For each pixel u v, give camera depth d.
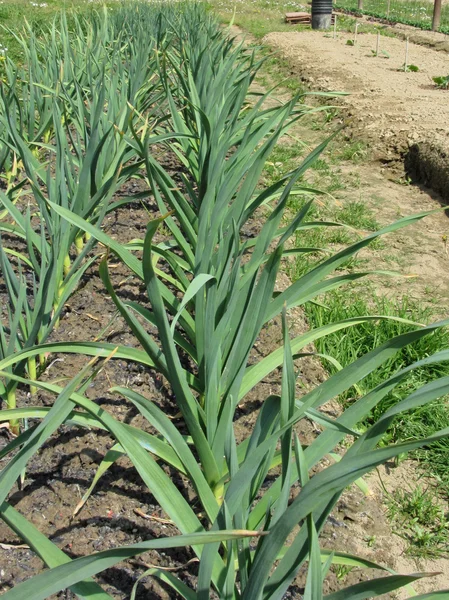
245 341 1.73
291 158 5.48
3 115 3.59
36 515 1.85
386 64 8.84
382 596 1.72
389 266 3.62
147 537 1.81
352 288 3.35
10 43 9.09
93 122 2.58
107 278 1.35
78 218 1.71
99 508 1.89
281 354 2.03
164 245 2.73
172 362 1.50
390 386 1.38
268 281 1.68
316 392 1.53
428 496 2.10
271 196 3.75
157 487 1.36
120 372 2.49
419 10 18.22
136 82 3.96
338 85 7.44
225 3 19.27
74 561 1.00
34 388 2.31
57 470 2.02
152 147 5.26
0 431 2.17
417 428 2.34
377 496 2.09
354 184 4.87
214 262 2.16
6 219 3.64
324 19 14.10
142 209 3.99
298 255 3.55
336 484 1.04
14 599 0.98
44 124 4.01
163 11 8.34
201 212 2.07
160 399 2.39
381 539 1.89
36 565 1.71
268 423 1.48
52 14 12.17
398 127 5.39
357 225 4.14
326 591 1.70
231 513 1.27
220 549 1.69
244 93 3.27
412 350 2.71
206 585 1.19
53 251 2.12
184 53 5.22
